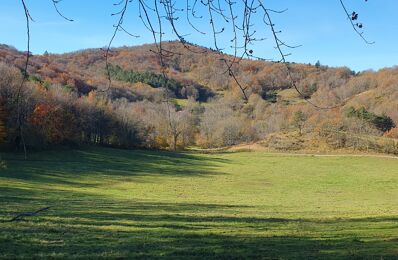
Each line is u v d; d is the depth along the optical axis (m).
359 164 83.12
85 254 12.46
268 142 101.38
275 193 49.75
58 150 67.31
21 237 14.87
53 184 45.19
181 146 83.62
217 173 68.88
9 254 12.01
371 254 13.09
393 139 94.44
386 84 88.88
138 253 12.87
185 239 16.02
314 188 56.31
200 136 94.81
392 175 70.62
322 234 18.22
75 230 17.28
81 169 59.22
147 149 85.00
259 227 20.53
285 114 96.94
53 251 12.79
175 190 47.81
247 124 98.56
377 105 91.62
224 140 99.00
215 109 70.31
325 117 98.50
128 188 47.44
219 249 13.87
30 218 19.80
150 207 29.91
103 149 78.75
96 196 38.09
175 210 28.78
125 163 70.31
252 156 92.00
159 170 67.00
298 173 72.44
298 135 103.12
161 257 12.33
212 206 33.12
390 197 47.56
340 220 24.31
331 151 97.81
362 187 58.12
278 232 18.86
